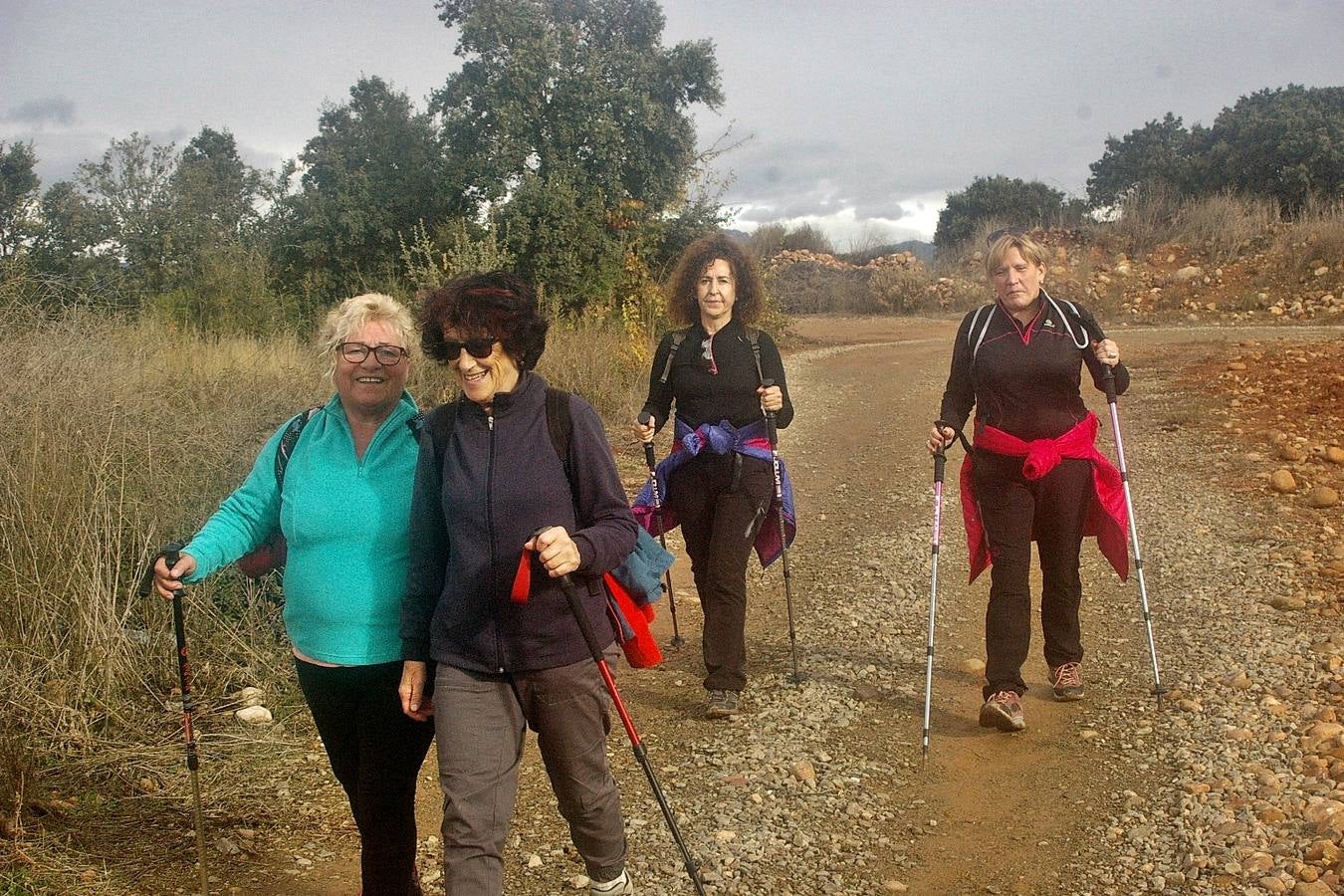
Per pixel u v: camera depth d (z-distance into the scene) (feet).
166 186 72.69
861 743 16.11
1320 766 14.07
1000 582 16.35
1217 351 51.39
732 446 17.31
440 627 10.01
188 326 49.96
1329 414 35.45
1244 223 86.17
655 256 67.46
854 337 79.66
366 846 10.51
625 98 65.62
